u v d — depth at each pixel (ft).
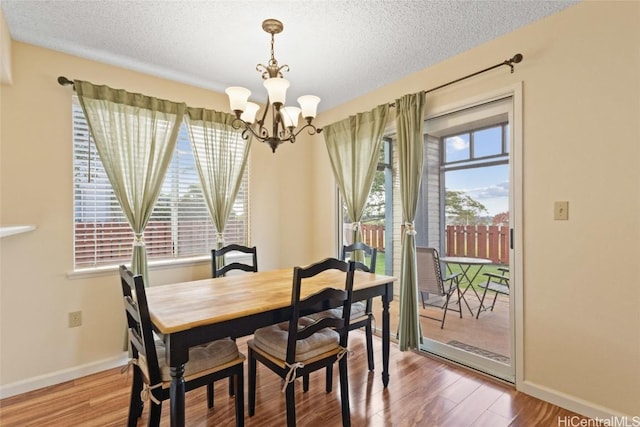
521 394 6.97
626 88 5.76
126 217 8.32
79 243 8.08
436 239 9.41
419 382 7.50
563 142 6.46
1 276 7.01
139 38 7.25
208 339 4.82
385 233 10.86
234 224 10.93
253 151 11.30
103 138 8.06
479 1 6.13
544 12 6.51
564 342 6.46
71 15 6.39
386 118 9.56
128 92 8.43
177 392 4.60
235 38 7.30
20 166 7.22
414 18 6.64
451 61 8.31
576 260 6.31
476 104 7.86
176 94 9.53
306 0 6.04
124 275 5.28
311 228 12.80
